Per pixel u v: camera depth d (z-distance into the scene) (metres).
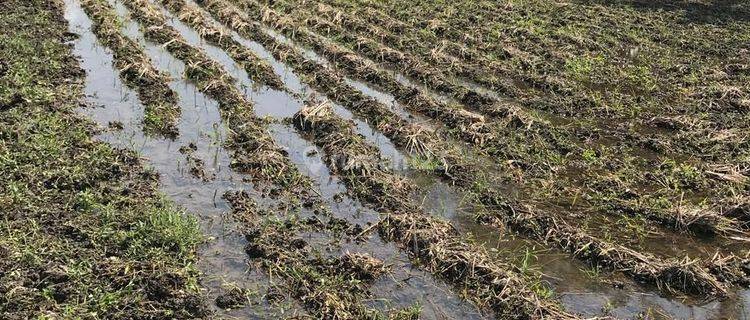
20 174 7.98
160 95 10.82
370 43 13.61
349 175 8.70
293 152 9.38
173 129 9.68
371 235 7.56
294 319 6.26
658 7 17.28
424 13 15.94
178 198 8.02
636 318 6.54
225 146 9.35
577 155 9.56
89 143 8.91
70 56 12.12
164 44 13.14
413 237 7.37
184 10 15.38
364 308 6.42
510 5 16.77
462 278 6.90
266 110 10.70
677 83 12.21
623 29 15.20
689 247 7.63
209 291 6.56
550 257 7.36
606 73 12.58
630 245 7.62
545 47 13.95
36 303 6.12
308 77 11.96
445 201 8.35
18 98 10.01
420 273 7.00
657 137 10.12
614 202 8.37
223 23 15.12
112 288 6.39
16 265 6.50
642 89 11.93
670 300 6.80
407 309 6.47
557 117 10.84
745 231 7.88
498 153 9.52
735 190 8.61
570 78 12.35
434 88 11.81
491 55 13.29
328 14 15.55
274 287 6.63
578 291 6.88
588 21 15.84
